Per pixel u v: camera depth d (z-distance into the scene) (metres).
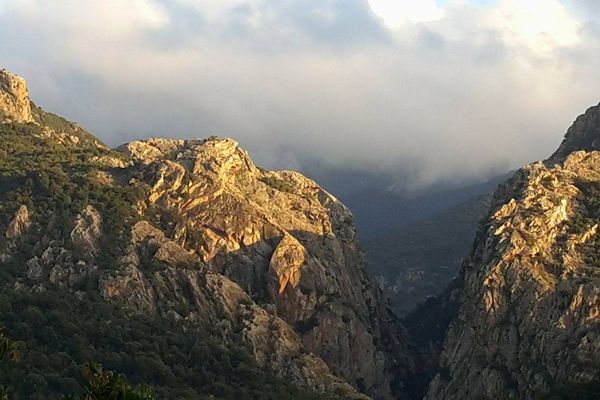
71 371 173.75
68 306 192.75
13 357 98.19
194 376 188.38
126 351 185.88
